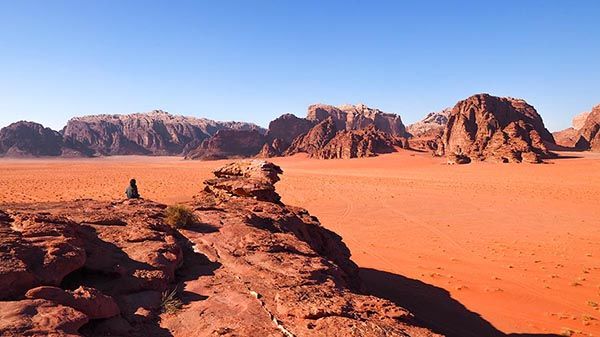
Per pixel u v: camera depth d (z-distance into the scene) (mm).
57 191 51219
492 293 18062
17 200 41094
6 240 6539
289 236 11938
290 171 108438
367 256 24734
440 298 17422
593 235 30766
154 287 7383
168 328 6273
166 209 12773
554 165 90250
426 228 33438
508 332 13977
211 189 19578
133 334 5895
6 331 4473
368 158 139125
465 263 23156
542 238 29797
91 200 14320
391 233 31484
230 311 6840
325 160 147125
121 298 6844
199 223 12109
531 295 17781
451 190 60656
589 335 13711
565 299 17297
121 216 10953
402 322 6934
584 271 21359
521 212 41406
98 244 8422
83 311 5645
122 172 94375
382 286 19016
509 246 27250
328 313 6672
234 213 13867
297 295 7371
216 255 9727
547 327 14414
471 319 15109
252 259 9555
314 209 43281
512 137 106250
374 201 49250
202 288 7828
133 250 8422
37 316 4953
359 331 6070
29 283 5758
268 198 18500
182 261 8961
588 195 53031
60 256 6566
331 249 16922
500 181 72375
